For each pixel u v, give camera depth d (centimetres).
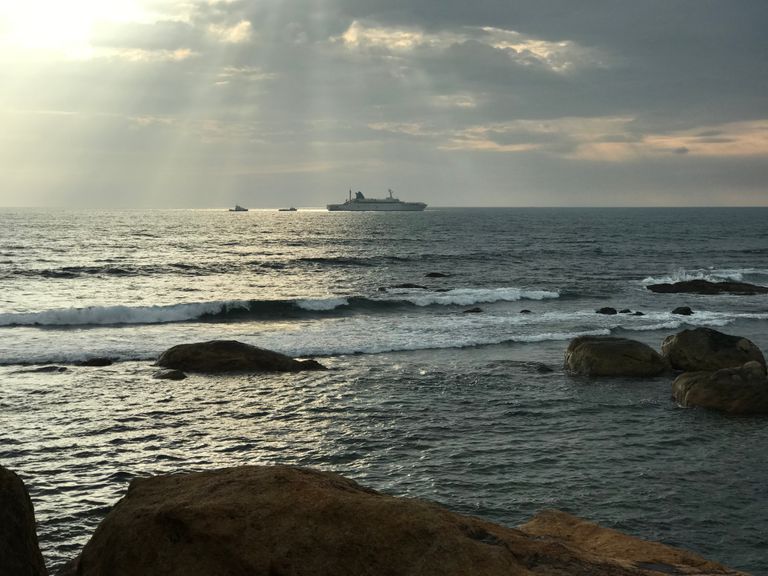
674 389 2177
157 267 6041
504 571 493
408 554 493
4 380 2288
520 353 2873
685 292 5031
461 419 1911
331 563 494
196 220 19162
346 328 3416
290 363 2512
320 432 1781
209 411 1961
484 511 1299
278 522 513
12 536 565
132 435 1738
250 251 8300
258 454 1612
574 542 675
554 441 1723
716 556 1138
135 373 2411
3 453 1588
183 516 524
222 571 503
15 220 16550
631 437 1761
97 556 550
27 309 3853
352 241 10594
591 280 5875
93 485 1409
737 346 2577
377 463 1557
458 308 4272
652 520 1266
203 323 3572
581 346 2572
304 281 5497
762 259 8144
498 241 10906
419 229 14925
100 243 9088
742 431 1817
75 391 2156
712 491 1402
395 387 2267
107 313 3531
